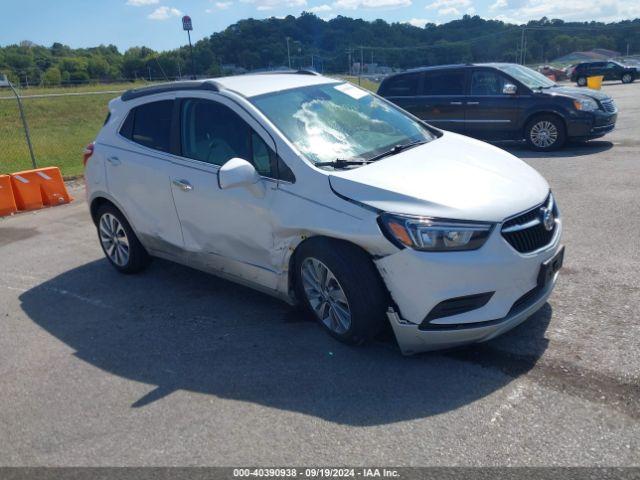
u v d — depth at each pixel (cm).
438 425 314
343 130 457
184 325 463
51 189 940
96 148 562
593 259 519
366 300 369
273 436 318
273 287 433
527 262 359
